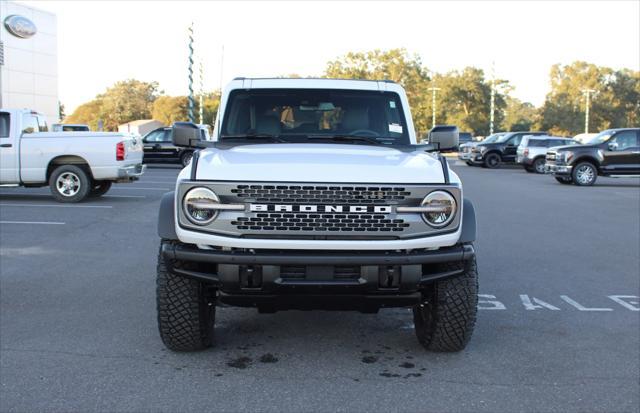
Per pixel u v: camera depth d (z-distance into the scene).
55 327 5.52
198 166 4.32
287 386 4.27
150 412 3.85
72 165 14.41
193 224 4.18
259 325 5.68
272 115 5.72
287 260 4.08
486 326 5.67
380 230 4.16
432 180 4.26
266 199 4.13
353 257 4.11
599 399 4.09
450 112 83.88
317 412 3.87
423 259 4.18
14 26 35.50
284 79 5.89
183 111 102.00
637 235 10.84
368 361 4.77
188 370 4.55
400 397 4.10
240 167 4.26
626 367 4.66
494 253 9.15
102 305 6.24
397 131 5.71
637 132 21.59
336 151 4.86
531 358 4.84
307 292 4.20
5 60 35.56
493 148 33.28
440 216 4.21
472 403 4.01
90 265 8.05
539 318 5.93
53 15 39.03
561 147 22.44
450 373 4.52
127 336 5.29
